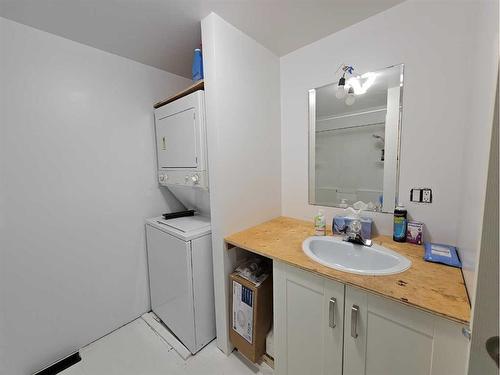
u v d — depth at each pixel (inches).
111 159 78.6
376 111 63.2
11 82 58.7
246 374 63.2
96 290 77.2
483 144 25.5
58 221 68.2
